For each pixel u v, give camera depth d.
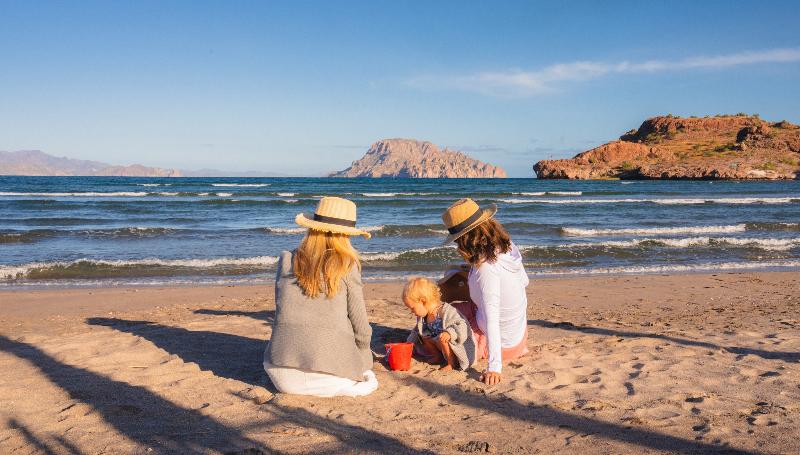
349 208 3.78
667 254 13.55
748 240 15.34
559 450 3.01
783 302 8.21
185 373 4.40
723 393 3.96
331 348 3.77
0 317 6.89
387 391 4.01
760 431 3.25
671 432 3.25
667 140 161.25
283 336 3.81
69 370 4.47
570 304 8.02
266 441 3.09
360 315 3.87
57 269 10.78
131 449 2.98
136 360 4.79
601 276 10.77
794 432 3.23
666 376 4.37
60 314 7.12
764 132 131.75
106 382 4.16
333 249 3.75
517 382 4.23
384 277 10.45
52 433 3.20
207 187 56.97
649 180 114.19
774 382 4.20
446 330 4.48
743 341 5.56
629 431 3.27
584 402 3.78
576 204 32.56
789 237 16.58
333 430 3.26
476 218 4.30
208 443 3.06
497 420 3.46
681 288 9.39
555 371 4.50
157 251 13.24
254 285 9.60
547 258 12.98
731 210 28.12
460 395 3.94
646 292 9.02
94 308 7.55
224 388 4.04
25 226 18.53
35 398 3.80
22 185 58.56
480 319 4.48
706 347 5.31
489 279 4.27
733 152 128.00
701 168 110.50
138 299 8.24
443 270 11.20
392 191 51.41
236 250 13.53
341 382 3.80
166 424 3.34
